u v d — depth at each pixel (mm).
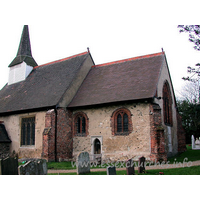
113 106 19828
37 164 12367
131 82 20875
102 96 20781
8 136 25047
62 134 20953
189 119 37938
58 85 23641
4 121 26094
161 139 17375
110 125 19719
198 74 16109
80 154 13539
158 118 17875
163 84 21453
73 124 21891
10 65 31656
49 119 20391
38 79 27438
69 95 22359
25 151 22859
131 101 18859
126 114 19266
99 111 20516
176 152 23234
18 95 26797
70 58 27422
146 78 20469
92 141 20422
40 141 21578
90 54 26438
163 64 21938
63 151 20781
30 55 31766
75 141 21469
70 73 24375
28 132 23391
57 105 20781
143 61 23125
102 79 23484
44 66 29484
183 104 40500
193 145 28984
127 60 24422
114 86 21484
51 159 19766
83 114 21438
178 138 24297
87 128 20938
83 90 23156
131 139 18531
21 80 29859
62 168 16844
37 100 23203
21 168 11547
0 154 23969
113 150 19188
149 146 17656
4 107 26234
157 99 19344
